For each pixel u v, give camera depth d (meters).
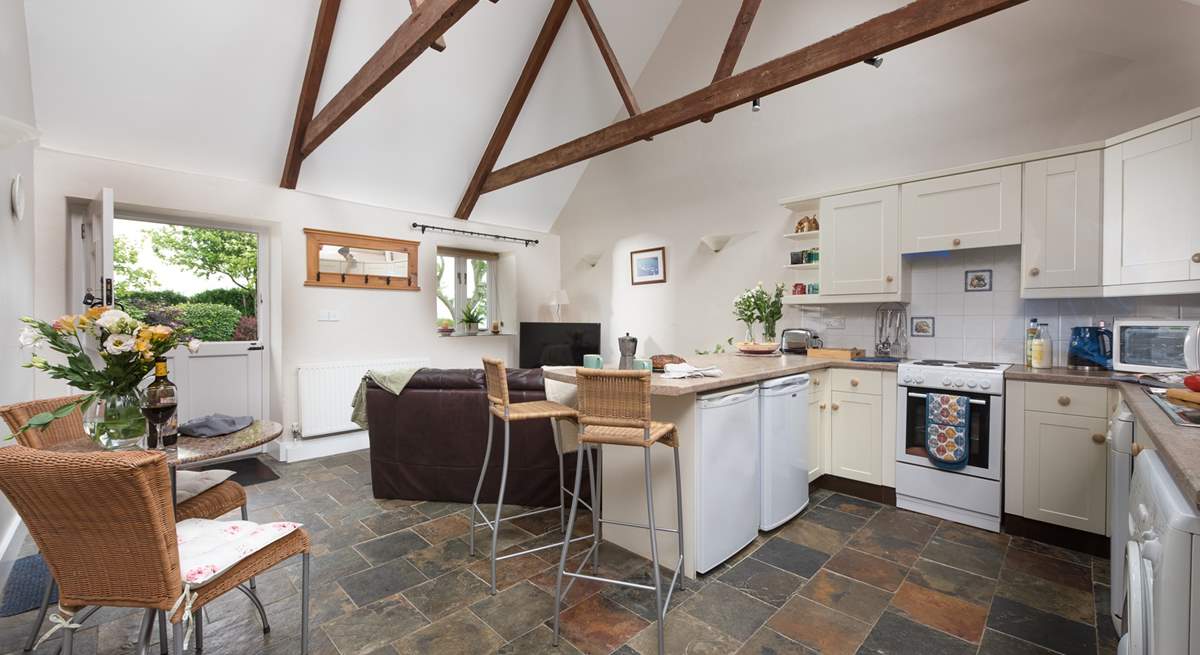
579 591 2.15
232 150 3.99
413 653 1.76
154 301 4.05
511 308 6.12
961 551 2.49
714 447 2.29
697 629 1.89
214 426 2.05
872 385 3.18
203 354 4.23
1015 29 3.12
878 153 3.71
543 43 4.61
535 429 3.08
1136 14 2.72
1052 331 2.98
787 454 2.80
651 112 3.71
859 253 3.43
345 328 4.74
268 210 4.26
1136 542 1.18
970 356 3.28
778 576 2.27
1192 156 2.17
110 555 1.26
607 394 1.89
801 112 4.14
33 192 3.15
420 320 5.29
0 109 2.43
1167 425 1.36
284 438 4.34
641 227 5.43
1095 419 2.39
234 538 1.57
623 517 2.54
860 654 1.74
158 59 3.35
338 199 4.69
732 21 4.60
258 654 1.76
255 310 4.55
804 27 4.07
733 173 4.62
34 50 3.02
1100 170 2.55
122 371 1.69
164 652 1.69
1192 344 2.30
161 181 3.74
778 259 4.30
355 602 2.08
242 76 3.68
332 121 3.68
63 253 3.36
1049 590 2.13
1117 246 2.48
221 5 3.32
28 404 1.80
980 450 2.75
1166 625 0.89
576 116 5.44
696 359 3.45
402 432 3.24
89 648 1.79
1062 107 2.96
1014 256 3.11
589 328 5.64
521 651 1.77
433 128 4.75
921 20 2.34
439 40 2.77
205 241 4.27
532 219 6.18
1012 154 3.14
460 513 3.05
